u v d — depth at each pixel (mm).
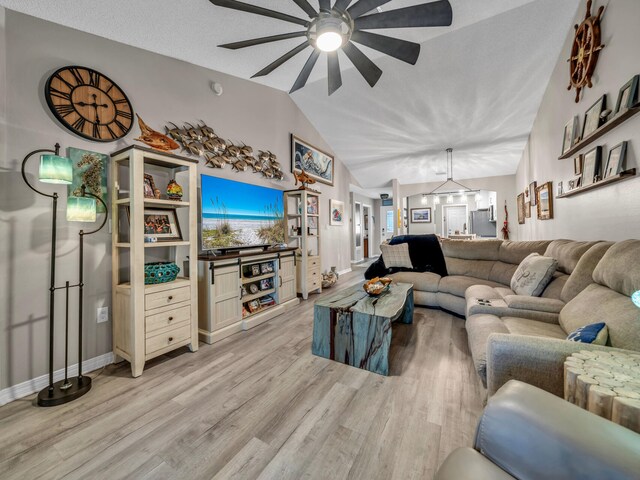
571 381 897
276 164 3994
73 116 1952
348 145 5477
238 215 3178
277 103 4070
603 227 2037
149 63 2449
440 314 3330
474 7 2404
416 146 5266
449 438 1352
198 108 2896
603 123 1878
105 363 2125
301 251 4188
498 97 3670
